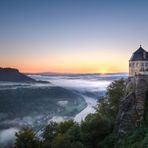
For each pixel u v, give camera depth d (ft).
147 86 228.22
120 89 293.23
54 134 289.94
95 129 225.56
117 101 284.00
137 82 232.12
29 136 260.01
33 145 254.88
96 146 220.64
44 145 241.96
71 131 247.50
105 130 227.81
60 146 214.90
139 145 179.22
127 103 229.66
